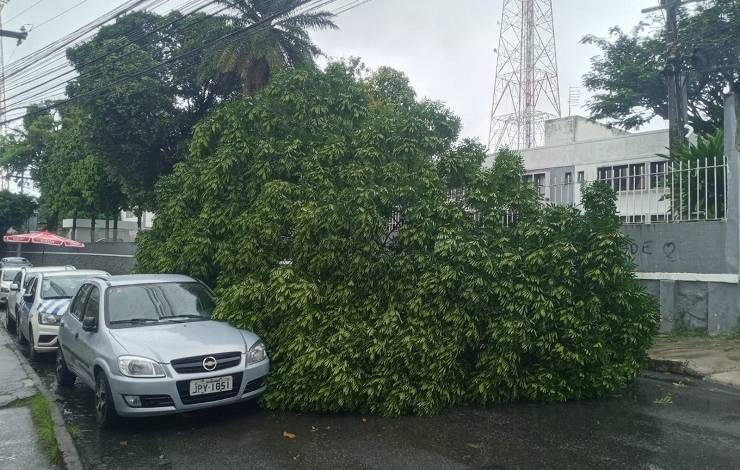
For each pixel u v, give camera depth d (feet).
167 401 20.25
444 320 22.71
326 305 23.12
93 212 119.65
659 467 16.65
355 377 21.88
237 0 70.38
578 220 24.85
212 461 17.97
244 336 22.70
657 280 35.09
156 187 32.83
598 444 18.69
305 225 23.06
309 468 17.15
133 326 23.04
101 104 76.18
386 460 17.62
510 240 24.67
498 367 22.85
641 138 69.97
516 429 20.42
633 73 80.89
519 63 115.65
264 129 27.84
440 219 23.66
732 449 17.97
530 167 80.18
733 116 32.04
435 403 22.27
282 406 22.75
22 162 147.13
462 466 17.03
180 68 80.94
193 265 27.63
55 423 21.65
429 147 25.86
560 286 23.57
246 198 27.17
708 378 25.90
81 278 39.63
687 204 34.45
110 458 18.56
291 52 76.02
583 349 23.48
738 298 31.58
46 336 34.94
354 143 26.00
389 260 23.47
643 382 26.73
